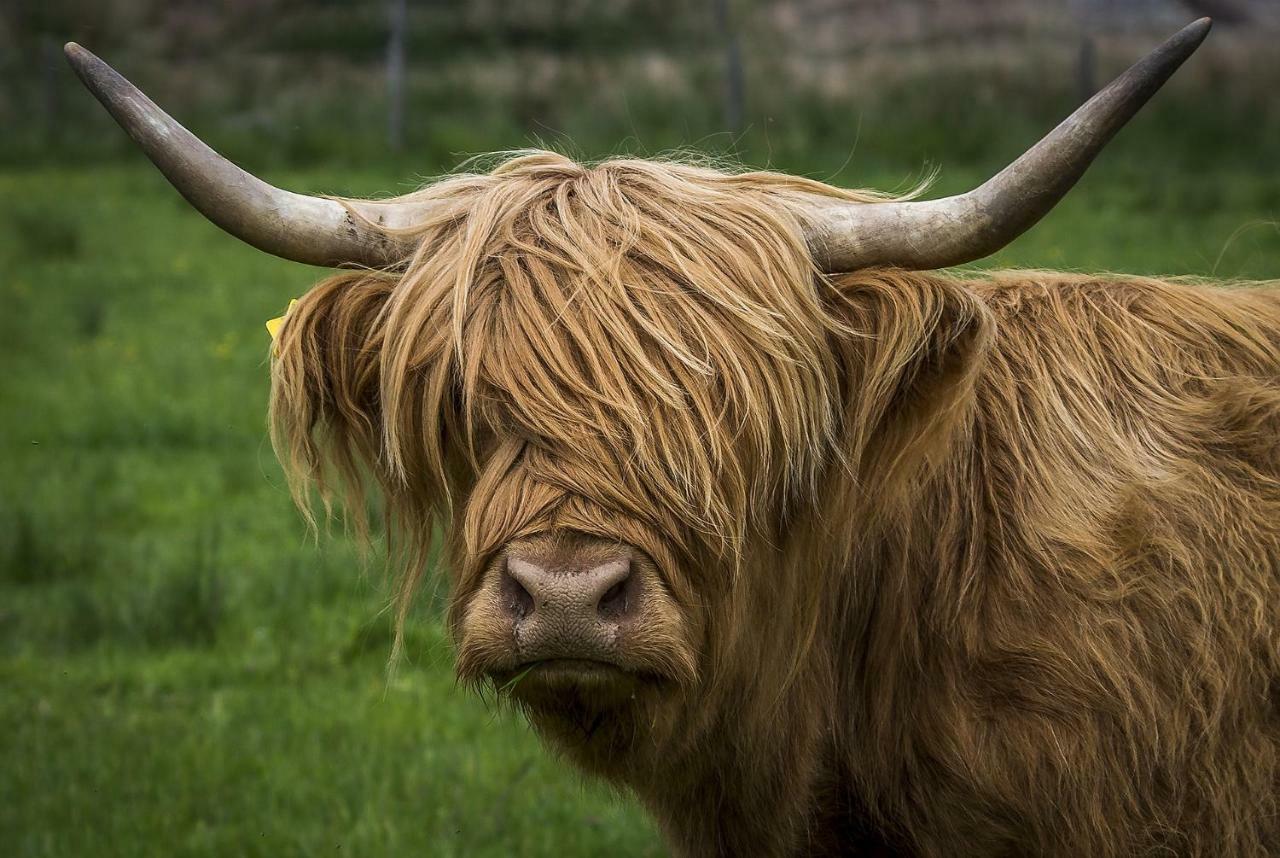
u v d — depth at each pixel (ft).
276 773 19.03
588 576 9.82
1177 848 11.57
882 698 12.16
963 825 11.91
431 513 11.88
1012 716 11.55
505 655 10.01
